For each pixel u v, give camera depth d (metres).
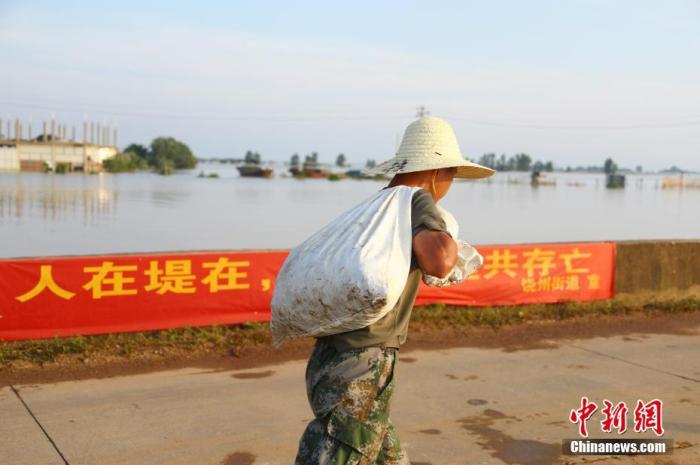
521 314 8.28
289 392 5.41
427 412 5.06
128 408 4.97
